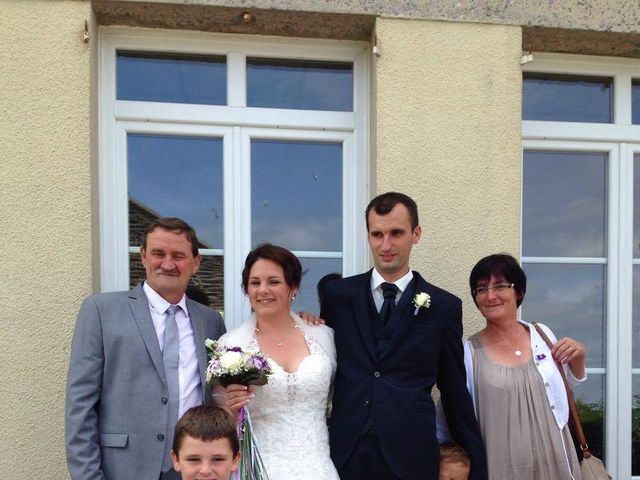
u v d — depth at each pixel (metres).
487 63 2.91
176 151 2.96
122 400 2.15
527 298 3.25
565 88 3.29
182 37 2.94
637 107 3.32
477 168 2.90
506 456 2.37
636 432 3.28
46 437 2.57
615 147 3.29
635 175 3.32
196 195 2.98
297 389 2.21
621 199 3.28
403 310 2.33
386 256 2.35
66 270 2.61
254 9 2.73
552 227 3.29
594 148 3.27
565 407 2.42
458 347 2.36
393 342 2.28
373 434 2.22
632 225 3.29
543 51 3.19
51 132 2.62
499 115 2.92
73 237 2.62
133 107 2.89
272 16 2.80
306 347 2.34
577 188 3.30
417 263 2.86
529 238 3.28
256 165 3.03
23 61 2.61
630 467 3.22
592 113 3.29
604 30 2.97
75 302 2.61
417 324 2.32
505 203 2.91
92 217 2.67
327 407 2.55
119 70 2.93
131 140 2.93
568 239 3.30
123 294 2.29
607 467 3.21
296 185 3.05
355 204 3.05
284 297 2.31
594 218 3.29
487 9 2.91
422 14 2.87
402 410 2.21
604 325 3.28
